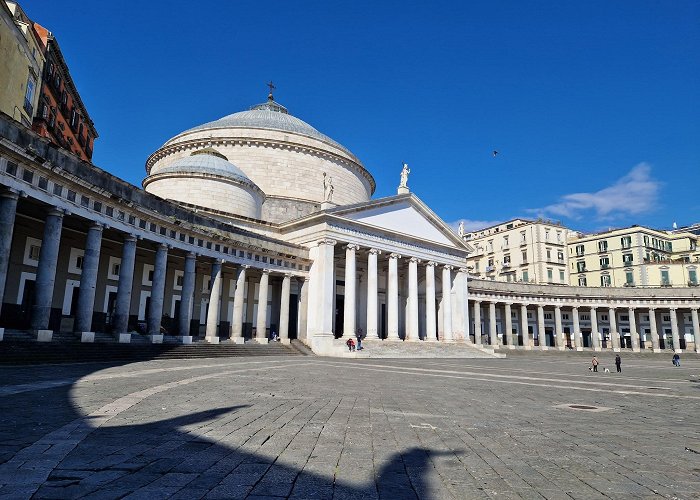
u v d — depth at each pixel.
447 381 22.75
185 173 51.81
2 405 11.61
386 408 13.58
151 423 10.27
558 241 96.94
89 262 29.31
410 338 57.47
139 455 7.80
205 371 22.58
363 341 50.06
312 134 70.31
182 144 65.19
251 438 9.27
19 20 39.44
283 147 65.06
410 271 58.78
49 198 26.12
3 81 32.66
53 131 47.81
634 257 93.06
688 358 74.38
